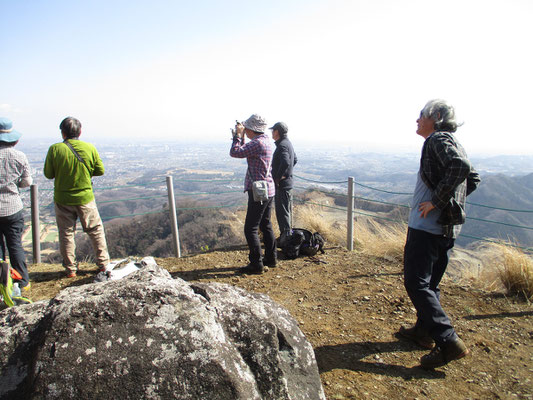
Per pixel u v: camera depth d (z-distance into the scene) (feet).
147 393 4.00
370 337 9.65
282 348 5.30
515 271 12.93
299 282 13.92
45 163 13.01
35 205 16.52
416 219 8.24
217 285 5.95
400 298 12.26
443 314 8.06
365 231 20.42
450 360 7.96
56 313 4.53
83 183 13.42
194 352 4.30
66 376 3.98
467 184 8.71
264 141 13.87
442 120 8.13
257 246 14.55
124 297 4.68
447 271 15.90
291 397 4.70
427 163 7.93
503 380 7.89
